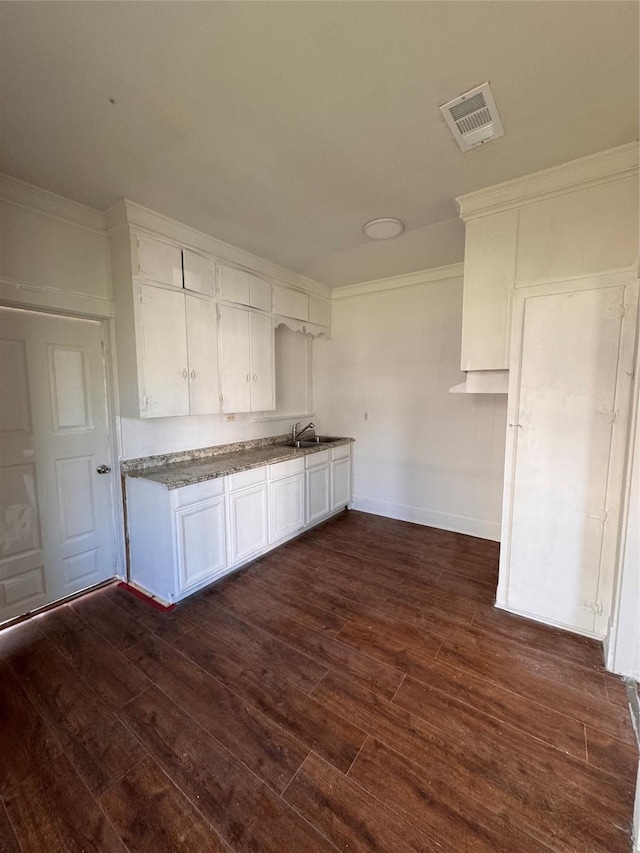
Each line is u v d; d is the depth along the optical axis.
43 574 2.39
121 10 1.16
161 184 2.13
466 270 2.30
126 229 2.37
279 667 1.89
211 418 3.32
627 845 1.14
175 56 1.32
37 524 2.35
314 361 4.54
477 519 3.55
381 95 1.50
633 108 1.57
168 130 1.70
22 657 1.97
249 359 3.26
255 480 3.03
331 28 1.22
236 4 1.14
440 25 1.22
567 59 1.34
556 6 1.16
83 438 2.55
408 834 1.17
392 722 1.57
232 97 1.50
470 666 1.89
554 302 2.06
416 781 1.33
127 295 2.43
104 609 2.41
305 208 2.41
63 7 1.14
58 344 2.39
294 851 1.13
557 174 1.98
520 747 1.46
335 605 2.44
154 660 1.94
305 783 1.33
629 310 1.88
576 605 2.14
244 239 2.91
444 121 1.65
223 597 2.54
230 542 2.82
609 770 1.36
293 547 3.32
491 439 3.43
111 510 2.73
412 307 3.78
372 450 4.19
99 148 1.82
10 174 2.03
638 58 1.32
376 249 3.12
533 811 1.23
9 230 2.08
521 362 2.18
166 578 2.46
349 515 4.18
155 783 1.33
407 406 3.89
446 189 2.20
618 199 1.87
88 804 1.27
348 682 1.79
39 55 1.30
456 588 2.64
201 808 1.25
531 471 2.21
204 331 2.87
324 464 3.87
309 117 1.62
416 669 1.87
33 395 2.29
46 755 1.44
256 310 3.32
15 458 2.23
